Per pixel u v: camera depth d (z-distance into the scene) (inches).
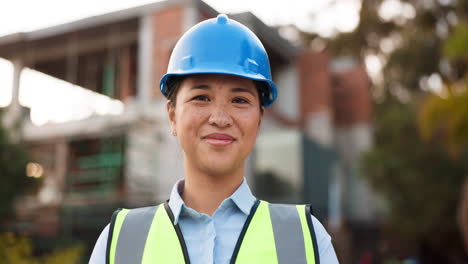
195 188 62.3
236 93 59.7
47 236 405.7
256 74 61.9
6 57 536.4
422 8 775.7
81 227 417.1
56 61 542.9
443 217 669.3
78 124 465.7
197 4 451.2
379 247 787.4
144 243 59.6
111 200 411.8
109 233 61.7
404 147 704.4
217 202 62.2
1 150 356.5
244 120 59.6
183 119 59.6
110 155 451.5
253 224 60.3
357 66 792.9
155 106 442.9
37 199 429.1
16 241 232.1
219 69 59.6
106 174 448.8
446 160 671.1
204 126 59.0
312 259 57.7
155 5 458.0
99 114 458.9
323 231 61.3
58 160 478.9
